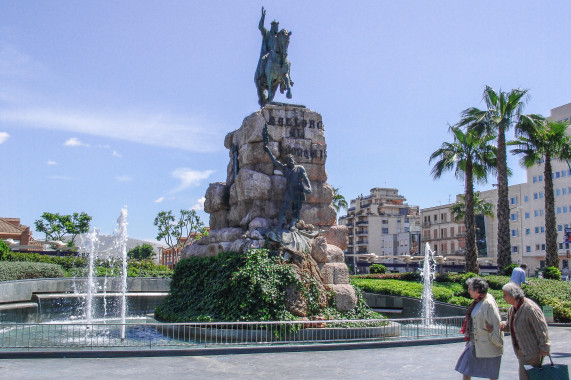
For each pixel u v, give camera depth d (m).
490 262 64.50
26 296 22.92
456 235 82.94
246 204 16.16
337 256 15.32
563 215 64.44
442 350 11.85
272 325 12.43
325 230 16.17
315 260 15.01
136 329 14.25
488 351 6.94
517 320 6.72
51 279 24.75
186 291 15.78
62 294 23.16
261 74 18.33
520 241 73.12
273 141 16.34
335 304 14.41
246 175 15.84
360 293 15.19
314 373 9.34
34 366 9.62
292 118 16.72
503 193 32.78
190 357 10.70
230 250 15.15
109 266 33.50
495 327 6.93
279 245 14.37
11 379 8.54
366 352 11.54
